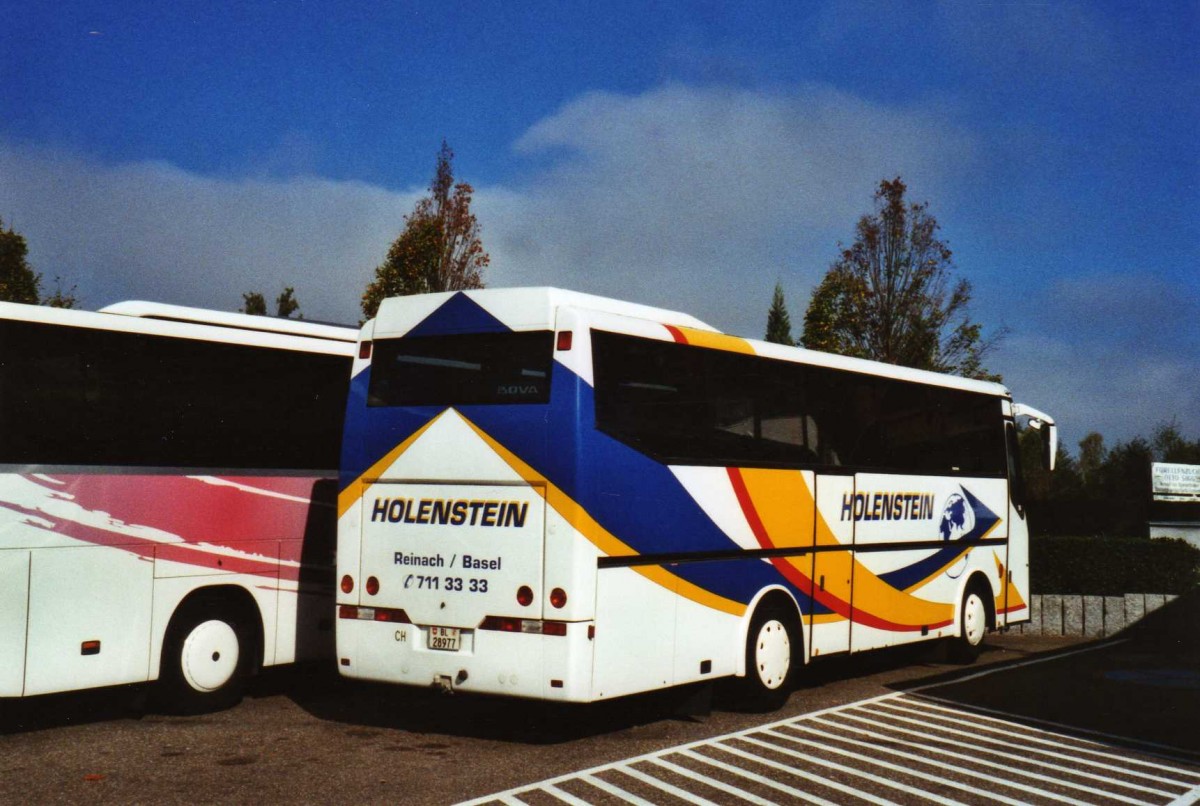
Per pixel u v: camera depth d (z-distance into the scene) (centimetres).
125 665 951
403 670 926
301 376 1110
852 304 2800
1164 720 1071
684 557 975
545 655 865
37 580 894
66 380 927
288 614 1084
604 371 905
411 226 2670
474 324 928
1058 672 1383
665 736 955
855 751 905
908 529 1320
